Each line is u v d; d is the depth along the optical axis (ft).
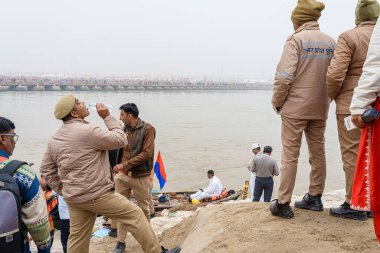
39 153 92.58
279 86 13.11
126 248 19.29
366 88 9.27
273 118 205.67
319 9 13.52
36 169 73.82
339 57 12.39
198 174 75.36
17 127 138.92
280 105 13.58
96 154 13.44
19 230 8.74
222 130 149.38
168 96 416.46
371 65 9.22
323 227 12.80
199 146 110.11
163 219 26.18
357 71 12.46
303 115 13.17
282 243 12.01
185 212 31.73
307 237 12.15
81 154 13.16
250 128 157.48
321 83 13.26
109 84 470.39
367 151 9.58
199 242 14.25
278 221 13.51
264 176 33.45
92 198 13.38
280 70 13.14
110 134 13.37
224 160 90.07
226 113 232.53
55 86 408.67
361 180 9.73
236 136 133.08
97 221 27.68
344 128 12.82
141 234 14.11
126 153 18.78
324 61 13.24
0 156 9.45
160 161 39.96
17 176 9.05
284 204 13.64
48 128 138.21
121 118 18.51
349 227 12.75
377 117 9.29
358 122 9.61
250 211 15.52
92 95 370.73
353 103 9.61
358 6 12.77
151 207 28.40
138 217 14.17
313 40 13.15
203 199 41.06
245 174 76.33
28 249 9.47
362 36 12.37
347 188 13.30
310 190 14.57
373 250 11.19
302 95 13.15
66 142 13.21
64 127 13.43
